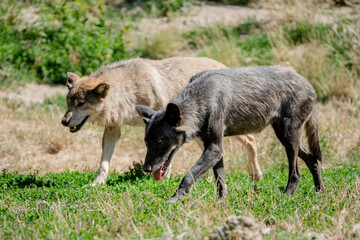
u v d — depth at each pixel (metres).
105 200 20.98
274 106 22.78
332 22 55.34
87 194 23.02
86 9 55.53
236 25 59.72
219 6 66.94
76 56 49.59
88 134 39.12
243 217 15.49
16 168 32.47
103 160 27.52
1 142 36.16
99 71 28.56
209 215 18.56
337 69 47.03
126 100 27.81
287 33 54.66
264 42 53.75
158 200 20.39
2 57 48.94
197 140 27.42
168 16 63.38
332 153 33.34
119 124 27.84
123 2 68.38
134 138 38.44
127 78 28.08
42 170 32.50
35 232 16.97
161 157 20.59
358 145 34.66
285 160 32.75
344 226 17.06
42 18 52.62
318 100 44.88
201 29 58.50
